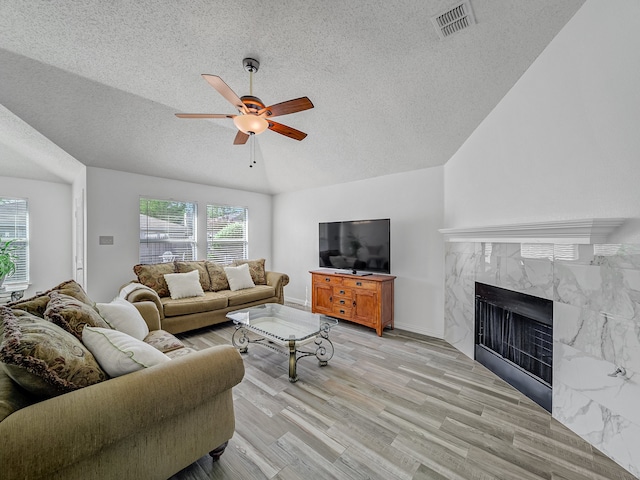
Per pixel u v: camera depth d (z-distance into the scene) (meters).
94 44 2.14
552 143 1.96
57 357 1.07
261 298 4.36
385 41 2.04
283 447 1.64
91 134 3.26
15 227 4.64
